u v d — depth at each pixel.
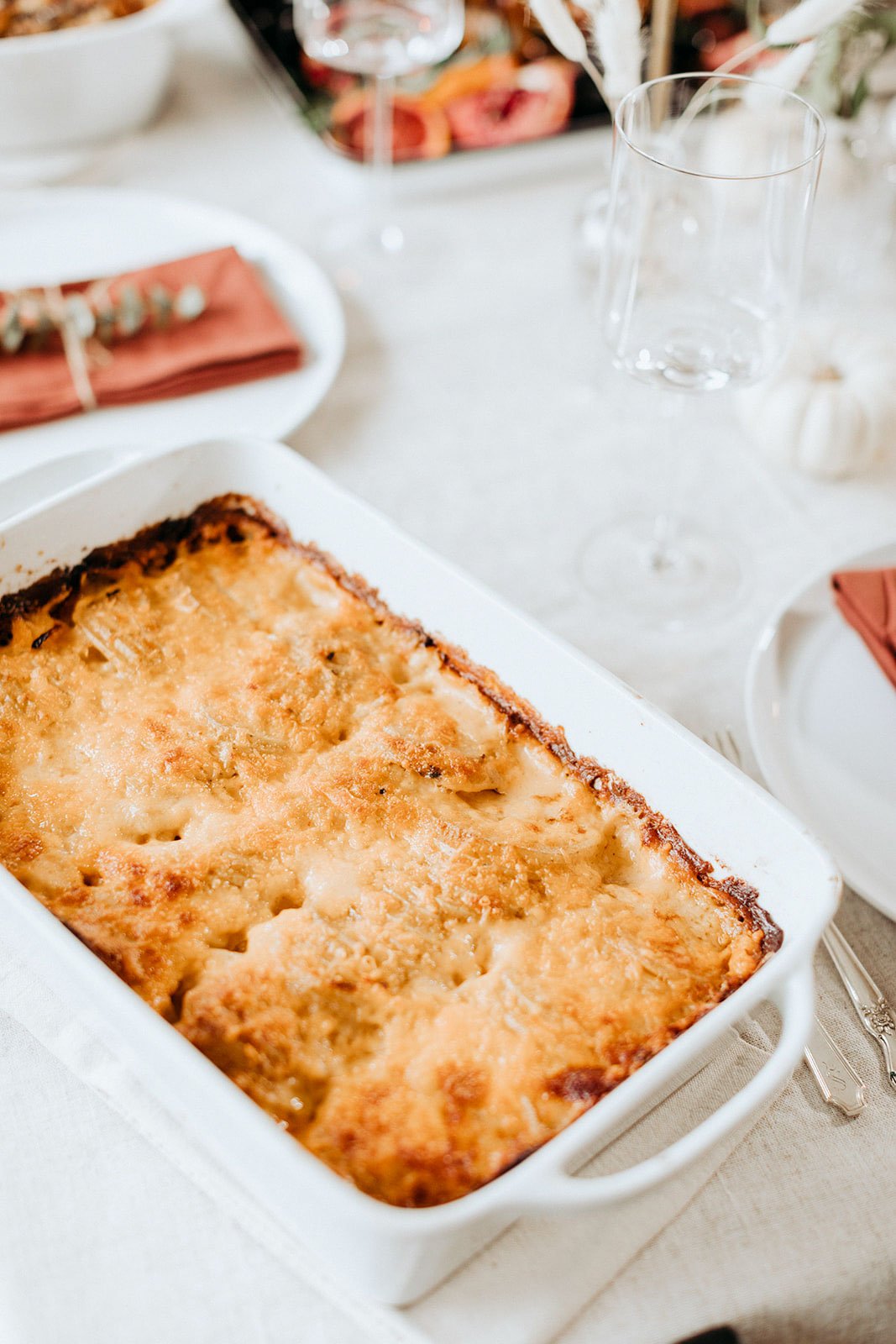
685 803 0.87
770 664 0.97
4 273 1.21
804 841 0.83
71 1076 0.84
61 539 0.95
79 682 0.92
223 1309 0.79
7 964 0.86
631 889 0.87
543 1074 0.80
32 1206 0.81
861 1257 0.80
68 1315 0.78
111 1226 0.80
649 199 0.95
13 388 1.10
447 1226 0.71
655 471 1.12
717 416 1.16
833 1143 0.83
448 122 1.34
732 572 1.06
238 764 0.89
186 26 1.50
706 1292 0.79
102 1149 0.82
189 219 1.26
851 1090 0.84
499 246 1.29
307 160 1.37
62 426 1.11
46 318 1.12
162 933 0.83
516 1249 0.79
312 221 1.30
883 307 1.23
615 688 0.88
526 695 0.92
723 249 0.99
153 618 0.95
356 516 0.95
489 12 1.38
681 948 0.85
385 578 0.96
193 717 0.91
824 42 1.11
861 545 1.08
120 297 1.14
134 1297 0.79
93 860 0.86
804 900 0.84
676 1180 0.81
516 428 1.14
